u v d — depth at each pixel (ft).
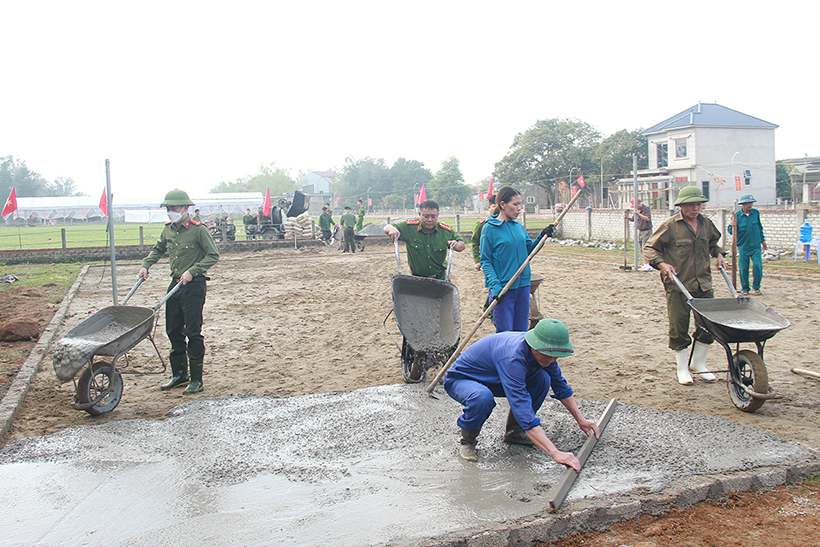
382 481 12.30
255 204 194.90
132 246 73.72
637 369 20.39
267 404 17.33
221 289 43.83
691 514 11.16
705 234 18.62
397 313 18.62
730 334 15.97
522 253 18.03
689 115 154.30
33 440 14.83
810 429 14.62
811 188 148.97
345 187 358.64
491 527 10.34
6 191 346.74
